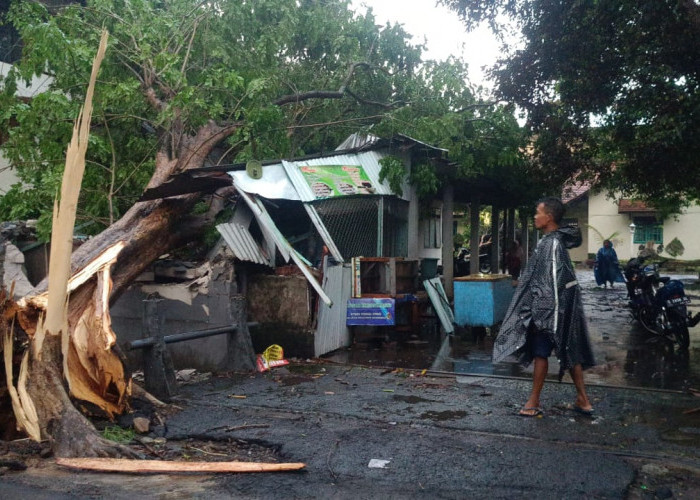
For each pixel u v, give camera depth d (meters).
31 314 4.70
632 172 10.70
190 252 8.27
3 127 8.48
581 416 4.89
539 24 9.41
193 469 3.74
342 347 8.38
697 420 4.78
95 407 4.89
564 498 3.33
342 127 11.04
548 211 4.93
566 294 4.76
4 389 4.68
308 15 10.01
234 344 6.72
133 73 9.03
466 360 7.53
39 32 7.48
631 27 8.43
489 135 11.74
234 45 9.34
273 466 3.76
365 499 3.32
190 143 8.51
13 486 3.48
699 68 8.09
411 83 10.80
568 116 10.25
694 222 30.98
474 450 4.06
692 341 9.20
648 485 3.54
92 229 8.83
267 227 7.08
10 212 8.63
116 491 3.42
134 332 7.41
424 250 15.74
